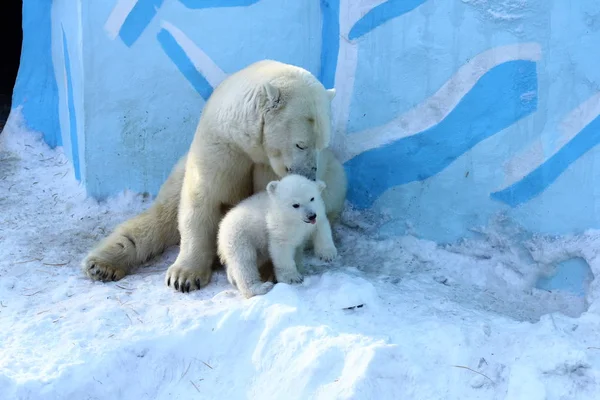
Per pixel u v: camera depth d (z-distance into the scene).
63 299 4.43
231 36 5.68
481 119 4.64
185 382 3.66
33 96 7.24
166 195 5.12
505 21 4.43
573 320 3.71
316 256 4.73
